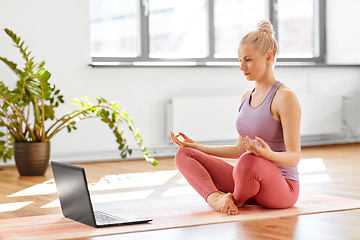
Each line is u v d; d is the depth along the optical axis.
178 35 5.13
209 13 5.24
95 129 4.57
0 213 2.36
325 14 5.84
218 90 5.16
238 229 1.89
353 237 1.76
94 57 4.74
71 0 4.44
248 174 2.08
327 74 5.73
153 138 4.85
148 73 4.80
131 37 4.92
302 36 5.79
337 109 5.66
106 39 4.82
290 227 1.91
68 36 4.44
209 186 2.25
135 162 4.45
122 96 4.69
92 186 3.15
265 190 2.14
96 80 4.57
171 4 5.08
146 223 2.01
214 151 2.39
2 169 4.07
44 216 2.21
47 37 4.37
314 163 4.11
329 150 5.08
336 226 1.93
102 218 2.08
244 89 5.31
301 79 5.59
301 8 5.77
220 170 2.32
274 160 2.08
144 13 4.93
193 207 2.34
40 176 3.66
